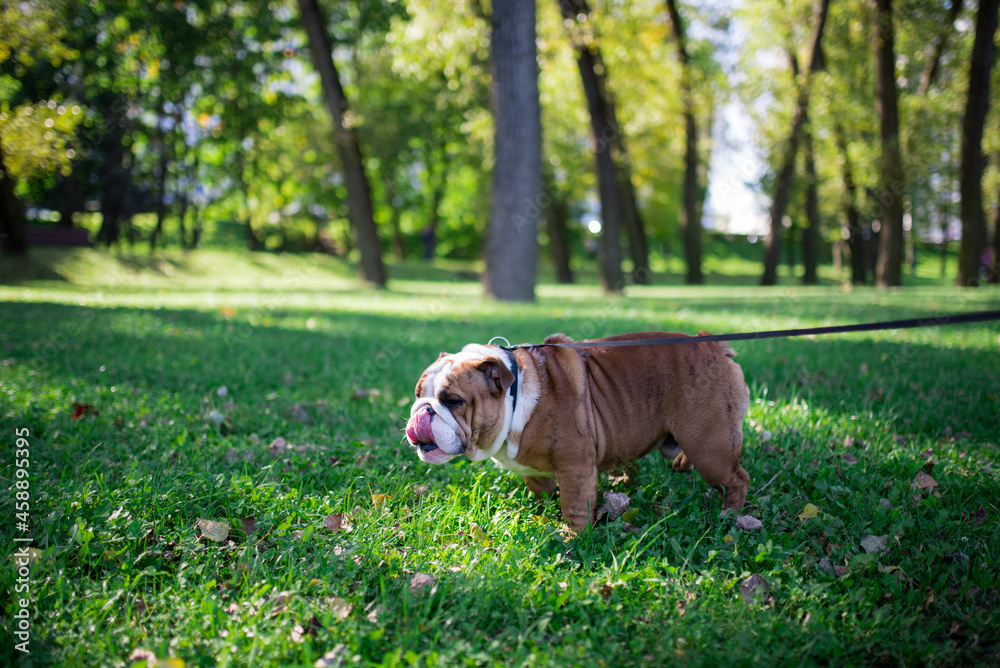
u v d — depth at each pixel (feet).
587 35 53.31
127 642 7.47
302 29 64.95
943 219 89.81
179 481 11.01
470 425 9.68
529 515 10.79
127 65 63.57
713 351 10.73
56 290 48.52
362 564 9.01
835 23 63.62
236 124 69.72
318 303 41.96
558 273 97.71
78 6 48.42
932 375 19.17
